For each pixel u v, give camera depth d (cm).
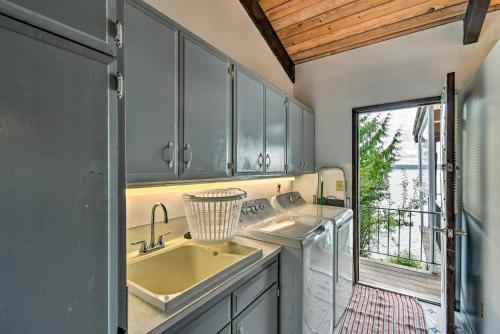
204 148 138
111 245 62
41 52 48
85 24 56
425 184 421
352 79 272
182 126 124
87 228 56
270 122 204
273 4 237
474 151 186
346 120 276
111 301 62
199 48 135
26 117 46
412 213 385
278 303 151
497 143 142
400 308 232
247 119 174
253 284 129
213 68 145
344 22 241
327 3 225
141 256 130
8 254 44
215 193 183
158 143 112
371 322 212
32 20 46
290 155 237
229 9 210
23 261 45
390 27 238
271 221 195
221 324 108
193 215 146
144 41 107
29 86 46
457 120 222
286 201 249
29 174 46
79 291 54
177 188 151
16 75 44
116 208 63
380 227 402
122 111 67
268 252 143
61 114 51
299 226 179
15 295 44
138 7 104
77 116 54
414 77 239
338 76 281
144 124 106
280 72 283
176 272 144
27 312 46
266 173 198
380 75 257
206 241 145
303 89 303
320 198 287
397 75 248
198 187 171
